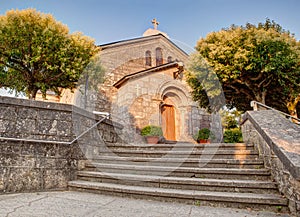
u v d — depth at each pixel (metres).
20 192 2.74
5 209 2.03
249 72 7.50
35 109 3.14
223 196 2.23
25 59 6.06
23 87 6.90
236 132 7.04
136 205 2.27
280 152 1.98
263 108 4.52
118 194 2.68
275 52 7.08
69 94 7.93
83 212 2.01
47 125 3.18
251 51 7.20
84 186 2.90
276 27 8.59
